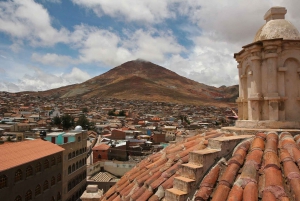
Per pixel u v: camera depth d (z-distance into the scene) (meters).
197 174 7.92
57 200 49.03
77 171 59.06
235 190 6.85
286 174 6.91
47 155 45.56
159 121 169.25
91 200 15.38
